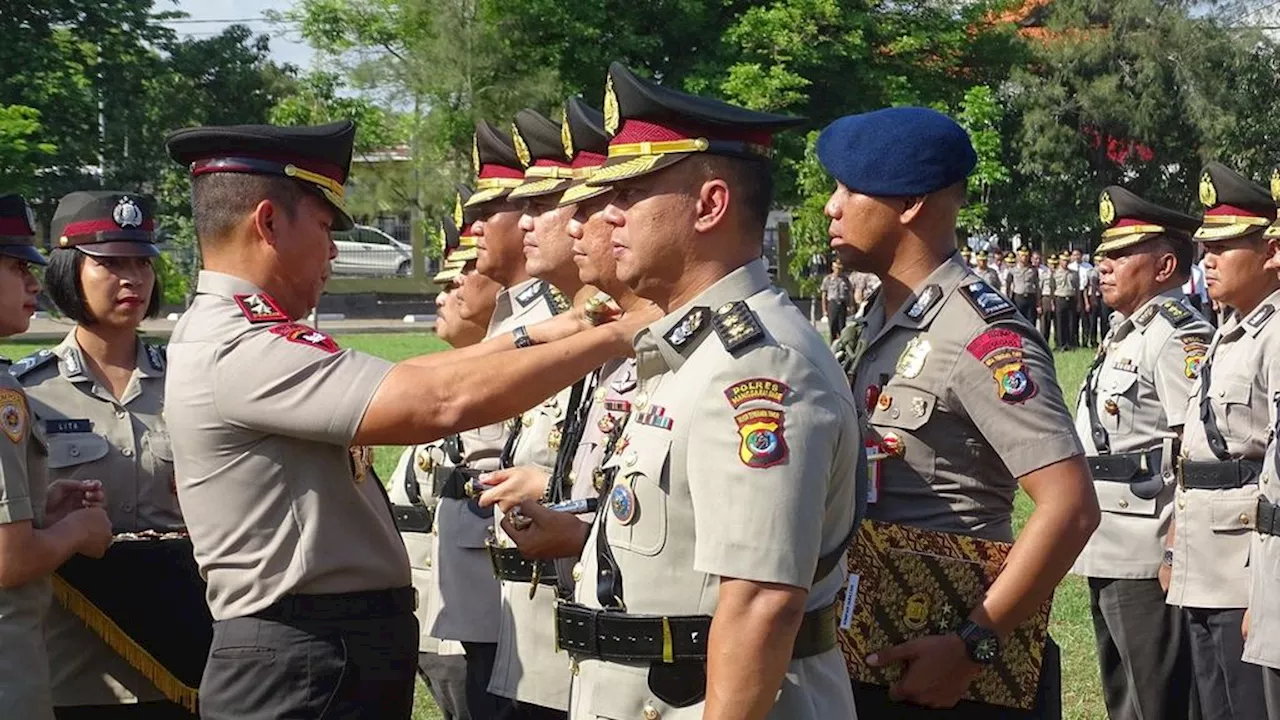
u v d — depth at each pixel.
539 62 28.02
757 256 2.86
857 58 27.69
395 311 39.88
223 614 3.38
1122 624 5.67
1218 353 5.16
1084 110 37.41
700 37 28.47
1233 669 5.00
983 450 3.50
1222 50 37.12
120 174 28.48
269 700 3.29
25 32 26.53
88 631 4.32
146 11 28.72
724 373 2.67
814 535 2.61
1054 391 3.41
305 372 3.21
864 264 3.65
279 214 3.39
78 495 4.12
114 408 4.51
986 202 35.75
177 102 28.92
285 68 30.33
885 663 3.38
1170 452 5.49
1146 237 5.73
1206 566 5.05
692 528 2.72
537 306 4.52
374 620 3.38
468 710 4.73
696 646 2.71
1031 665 3.46
